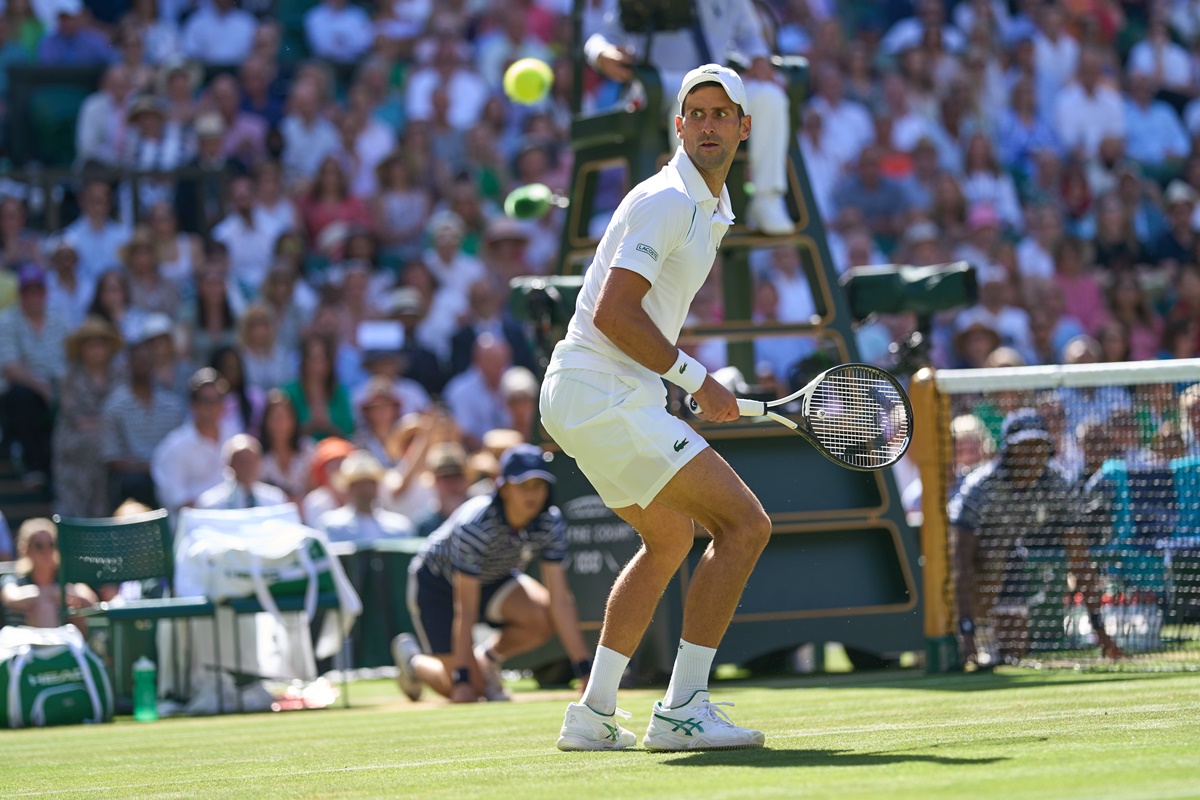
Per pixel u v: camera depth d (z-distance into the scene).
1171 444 20.31
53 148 42.59
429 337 37.94
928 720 14.23
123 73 41.09
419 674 22.73
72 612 23.20
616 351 12.26
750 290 24.97
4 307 35.22
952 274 23.58
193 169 38.16
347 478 28.86
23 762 14.95
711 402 12.30
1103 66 52.69
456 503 29.34
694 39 23.20
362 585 27.95
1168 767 9.84
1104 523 20.52
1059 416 21.30
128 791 11.77
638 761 11.83
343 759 13.61
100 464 31.31
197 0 46.91
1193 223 47.78
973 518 21.12
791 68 23.47
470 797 9.98
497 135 44.91
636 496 12.27
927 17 51.66
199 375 30.00
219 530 23.20
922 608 22.98
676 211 12.05
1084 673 19.67
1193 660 20.00
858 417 12.95
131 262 35.28
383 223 41.28
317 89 43.28
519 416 31.36
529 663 24.05
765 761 11.37
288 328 35.78
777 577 22.53
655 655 21.95
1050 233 45.12
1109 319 41.16
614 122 22.94
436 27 47.19
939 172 45.78
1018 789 9.10
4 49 44.56
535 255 41.16
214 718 21.45
